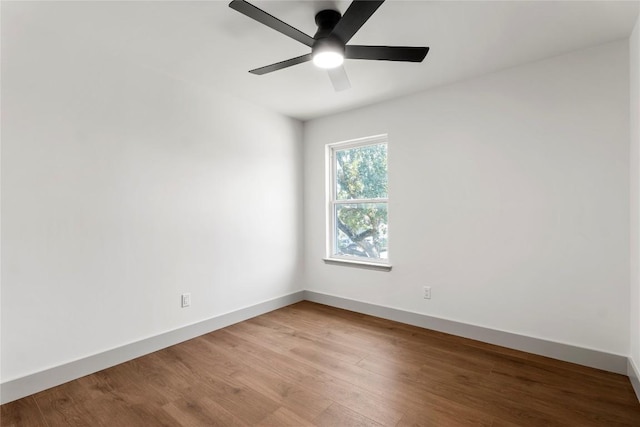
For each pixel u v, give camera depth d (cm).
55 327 210
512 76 262
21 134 196
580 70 234
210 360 245
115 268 238
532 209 254
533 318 254
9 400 190
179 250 278
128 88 245
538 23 201
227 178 317
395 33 212
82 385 209
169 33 214
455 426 170
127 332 245
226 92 314
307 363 240
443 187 298
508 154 264
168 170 270
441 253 300
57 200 211
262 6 184
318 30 192
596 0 179
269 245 362
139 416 180
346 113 367
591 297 231
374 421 175
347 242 382
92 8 187
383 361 243
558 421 174
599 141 227
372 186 361
